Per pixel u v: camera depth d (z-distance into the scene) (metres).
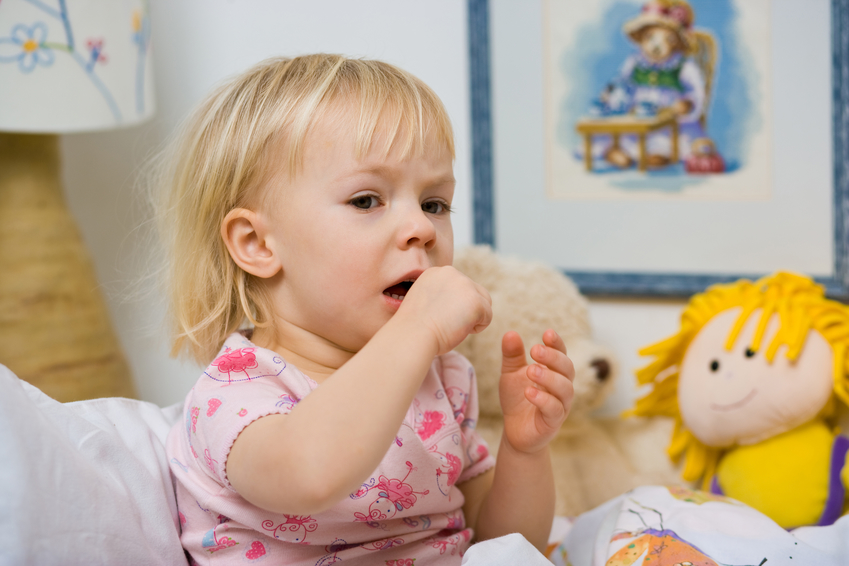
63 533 0.53
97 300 1.21
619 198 1.26
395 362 0.53
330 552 0.65
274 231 0.66
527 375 0.67
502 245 1.31
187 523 0.67
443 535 0.73
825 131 1.17
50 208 1.15
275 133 0.66
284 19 1.34
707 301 1.01
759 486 0.90
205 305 0.73
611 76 1.23
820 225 1.19
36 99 0.99
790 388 0.88
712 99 1.20
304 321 0.68
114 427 0.68
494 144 1.29
